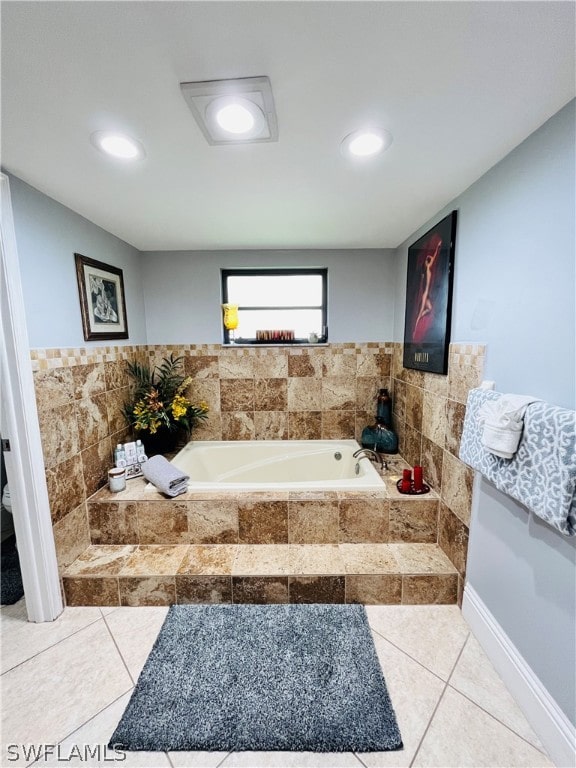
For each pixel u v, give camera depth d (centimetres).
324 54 81
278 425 273
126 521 187
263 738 109
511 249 123
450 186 151
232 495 189
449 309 168
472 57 82
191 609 162
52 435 157
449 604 164
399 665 133
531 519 113
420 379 207
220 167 134
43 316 152
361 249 256
